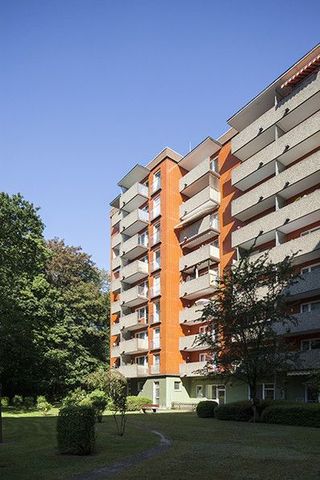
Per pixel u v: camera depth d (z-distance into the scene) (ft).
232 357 75.61
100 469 31.86
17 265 107.65
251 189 114.62
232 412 77.36
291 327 88.74
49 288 141.90
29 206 115.65
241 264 84.28
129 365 135.13
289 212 96.02
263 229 101.45
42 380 143.23
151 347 131.64
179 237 135.33
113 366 152.87
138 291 140.15
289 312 89.56
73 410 39.24
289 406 69.00
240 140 112.16
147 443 44.68
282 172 100.07
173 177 139.33
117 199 167.94
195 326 128.26
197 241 129.49
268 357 73.26
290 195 101.24
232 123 117.19
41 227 119.75
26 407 119.24
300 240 92.07
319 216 92.32
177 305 129.08
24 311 127.44
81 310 173.68
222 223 122.31
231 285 78.59
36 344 131.95
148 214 145.59
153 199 144.15
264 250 101.19
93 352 176.45
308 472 29.68
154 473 29.84
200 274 128.26
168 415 91.91
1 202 108.68
